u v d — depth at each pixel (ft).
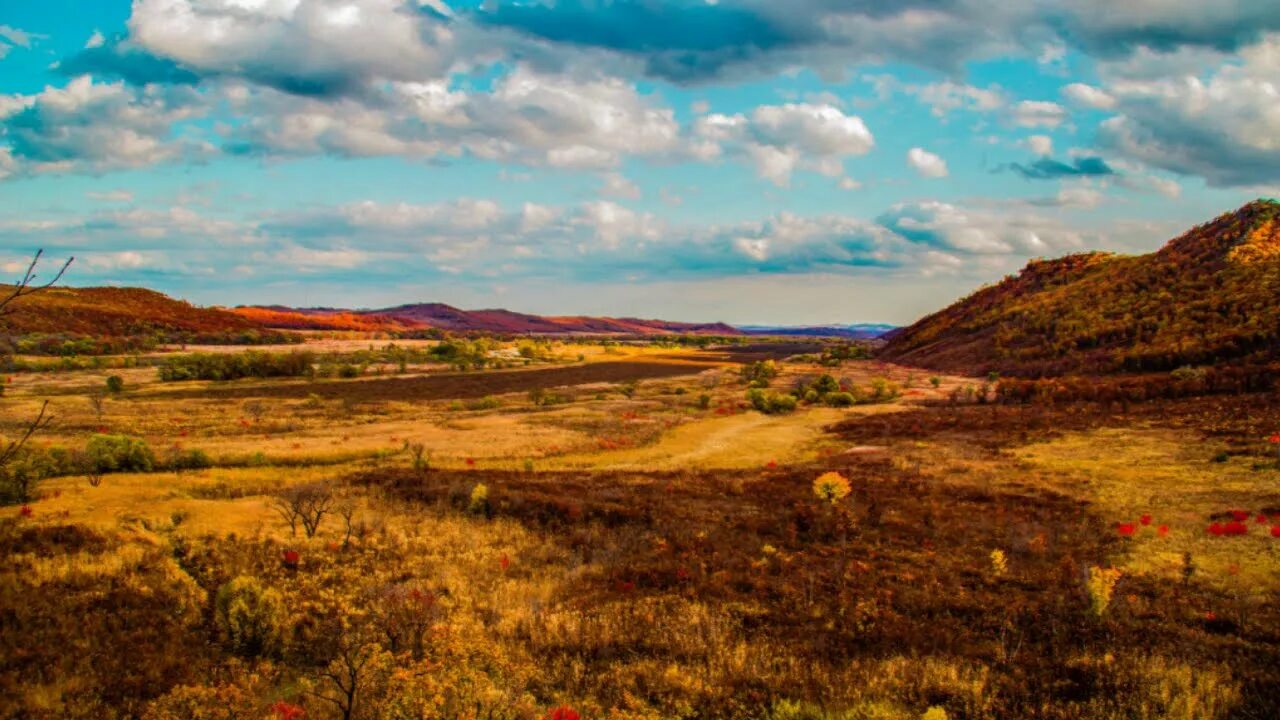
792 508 91.20
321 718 34.55
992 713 35.09
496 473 124.26
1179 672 37.76
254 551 65.05
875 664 42.52
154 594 51.49
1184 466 101.09
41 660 40.01
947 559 65.72
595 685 40.68
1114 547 65.36
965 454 132.98
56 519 66.95
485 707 35.50
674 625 49.93
